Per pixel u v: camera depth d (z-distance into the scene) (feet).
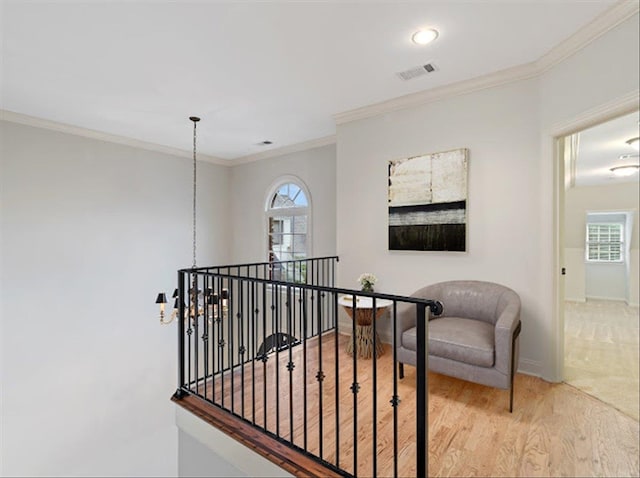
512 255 9.29
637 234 20.24
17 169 12.26
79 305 13.78
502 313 7.86
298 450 6.20
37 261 12.68
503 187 9.42
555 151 8.59
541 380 8.86
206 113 12.39
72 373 13.48
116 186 15.11
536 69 8.81
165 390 16.33
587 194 21.70
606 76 6.98
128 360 15.20
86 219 14.08
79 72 9.27
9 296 12.01
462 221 9.98
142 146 16.06
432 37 7.68
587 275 23.12
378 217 11.91
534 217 8.97
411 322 9.03
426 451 4.73
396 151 11.41
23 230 12.37
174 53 8.33
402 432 6.80
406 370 9.80
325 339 12.91
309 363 10.55
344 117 12.54
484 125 9.71
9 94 10.64
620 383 8.76
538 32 7.46
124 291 15.24
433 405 7.72
